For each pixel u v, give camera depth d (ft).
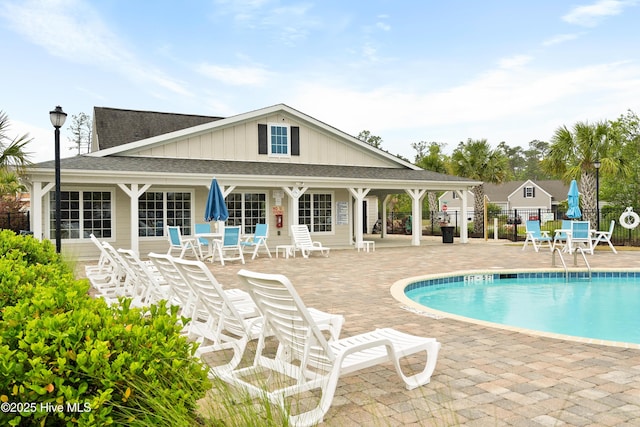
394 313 23.43
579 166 71.92
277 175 56.03
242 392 9.52
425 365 15.25
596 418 11.21
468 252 56.65
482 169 94.32
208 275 14.05
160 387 6.89
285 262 47.34
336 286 31.86
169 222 58.13
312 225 66.49
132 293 24.14
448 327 20.53
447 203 189.37
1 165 42.78
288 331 12.26
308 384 11.34
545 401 12.28
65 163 49.32
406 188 65.21
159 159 58.59
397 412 11.66
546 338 18.65
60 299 8.38
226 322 15.37
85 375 6.54
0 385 6.22
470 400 12.37
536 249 57.67
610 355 16.34
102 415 6.24
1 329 7.16
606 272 40.57
